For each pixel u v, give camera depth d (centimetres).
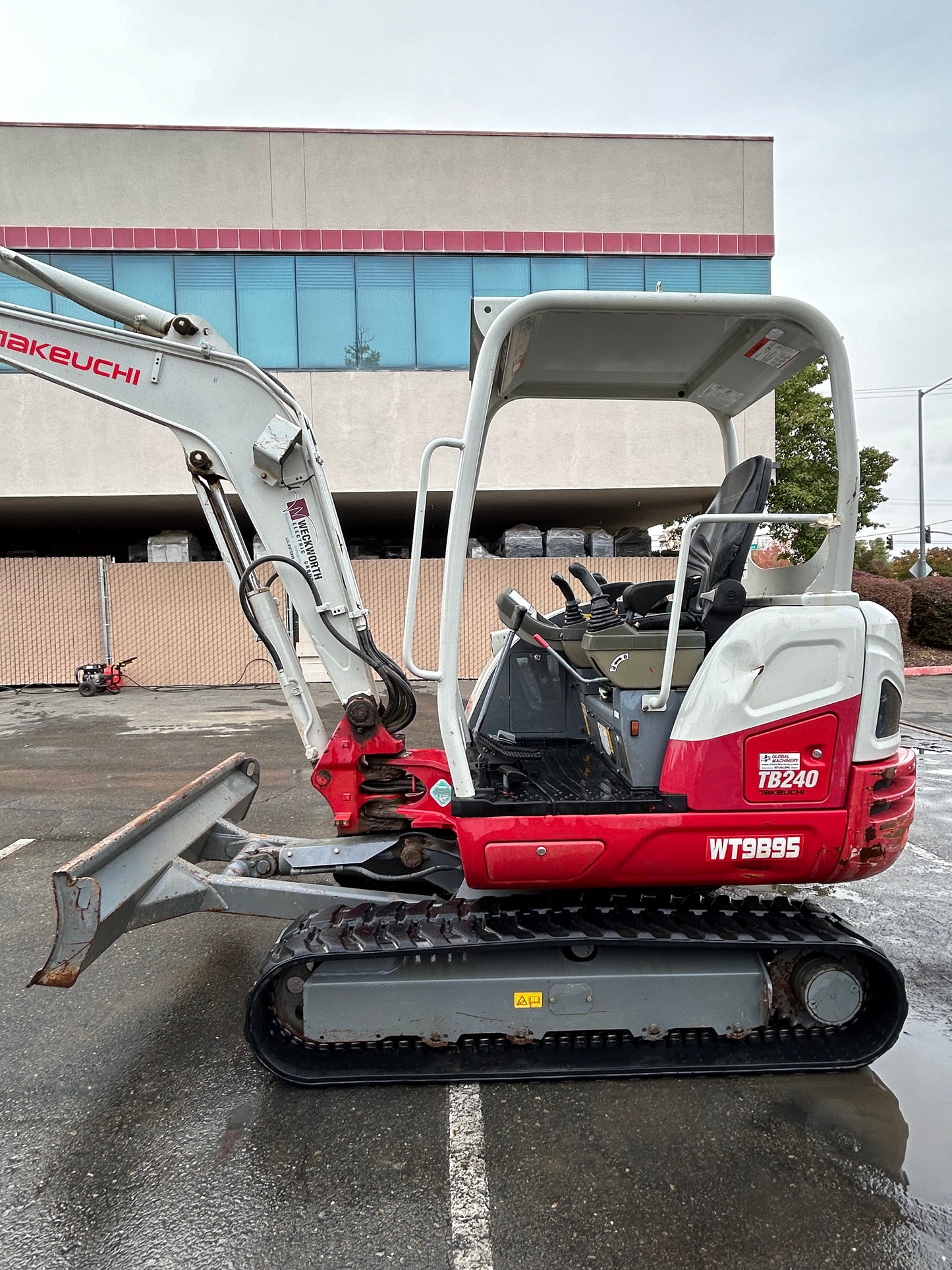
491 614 1145
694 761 237
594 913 260
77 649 1188
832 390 241
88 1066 261
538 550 1181
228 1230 193
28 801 571
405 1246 188
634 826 237
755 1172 211
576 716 346
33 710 974
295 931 254
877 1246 187
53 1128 231
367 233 1178
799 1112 236
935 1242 188
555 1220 195
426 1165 214
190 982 316
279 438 288
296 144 1166
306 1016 246
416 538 239
